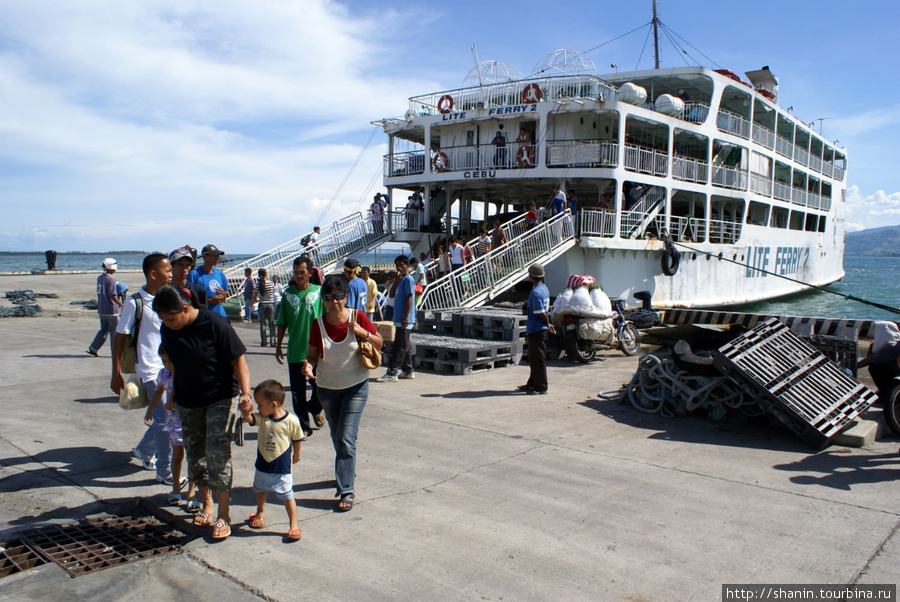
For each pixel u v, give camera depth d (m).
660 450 6.00
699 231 23.95
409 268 10.20
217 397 4.02
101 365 10.17
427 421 7.02
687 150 25.66
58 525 4.21
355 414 4.65
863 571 3.62
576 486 5.01
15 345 12.19
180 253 5.10
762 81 30.48
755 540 4.03
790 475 5.30
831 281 39.22
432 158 22.12
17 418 6.85
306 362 4.84
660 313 14.04
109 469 5.29
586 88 21.64
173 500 4.52
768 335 7.07
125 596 3.32
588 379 9.62
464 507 4.56
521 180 20.95
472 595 3.32
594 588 3.41
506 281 16.23
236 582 3.46
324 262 21.70
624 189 22.64
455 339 11.04
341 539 4.02
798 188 34.06
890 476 5.27
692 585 3.45
